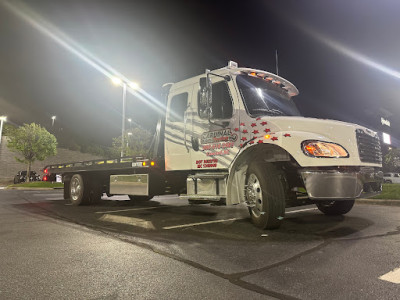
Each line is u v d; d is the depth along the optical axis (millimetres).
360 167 4285
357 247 3604
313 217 5875
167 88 6723
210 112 5051
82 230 5012
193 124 5832
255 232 4523
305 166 4145
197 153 5691
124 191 7641
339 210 6020
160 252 3562
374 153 4680
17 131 30094
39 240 4297
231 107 5207
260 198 4688
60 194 16141
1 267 3096
